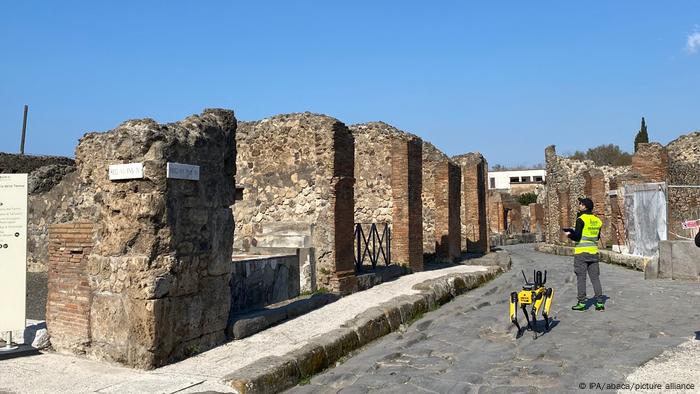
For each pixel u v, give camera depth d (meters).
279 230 13.59
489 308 11.66
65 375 6.75
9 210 7.91
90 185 7.77
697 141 33.97
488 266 18.73
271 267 10.87
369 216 20.20
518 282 15.66
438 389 6.43
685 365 6.75
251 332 8.70
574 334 8.64
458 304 12.30
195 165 7.87
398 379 6.86
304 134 13.59
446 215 20.83
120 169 7.34
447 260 20.69
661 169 23.81
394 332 9.76
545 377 6.61
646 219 19.69
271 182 14.02
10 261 7.86
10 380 6.53
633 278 16.05
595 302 10.70
